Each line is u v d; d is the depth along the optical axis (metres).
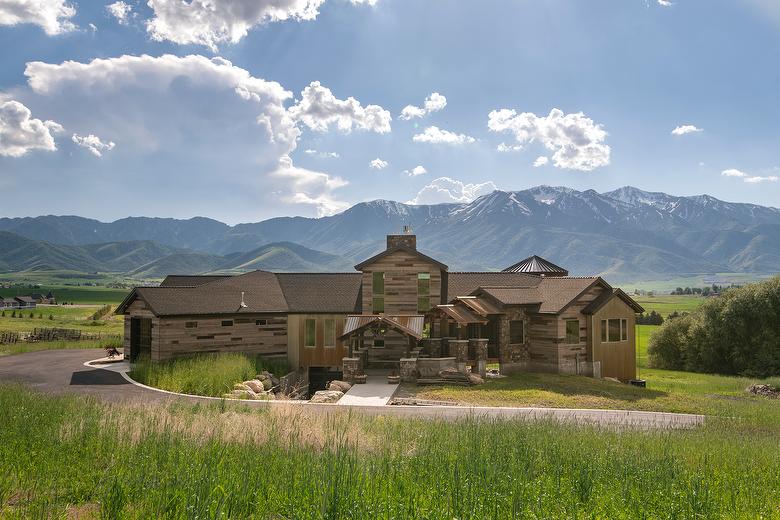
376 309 36.78
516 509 8.30
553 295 35.69
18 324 78.94
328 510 7.53
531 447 12.82
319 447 12.07
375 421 16.34
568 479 10.54
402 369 29.38
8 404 15.12
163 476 8.91
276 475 9.41
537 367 34.53
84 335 54.47
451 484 8.94
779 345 50.53
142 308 32.50
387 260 37.06
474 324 33.47
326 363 35.88
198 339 32.53
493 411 22.09
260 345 34.94
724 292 56.50
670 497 9.48
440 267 36.91
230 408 17.45
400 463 10.43
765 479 11.76
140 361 29.83
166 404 17.41
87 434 11.89
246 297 35.41
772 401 31.48
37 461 10.27
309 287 38.62
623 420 20.83
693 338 56.19
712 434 17.28
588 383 30.80
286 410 16.84
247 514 7.88
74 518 7.70
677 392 34.47
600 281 35.75
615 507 9.06
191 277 41.84
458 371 29.45
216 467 9.38
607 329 36.00
